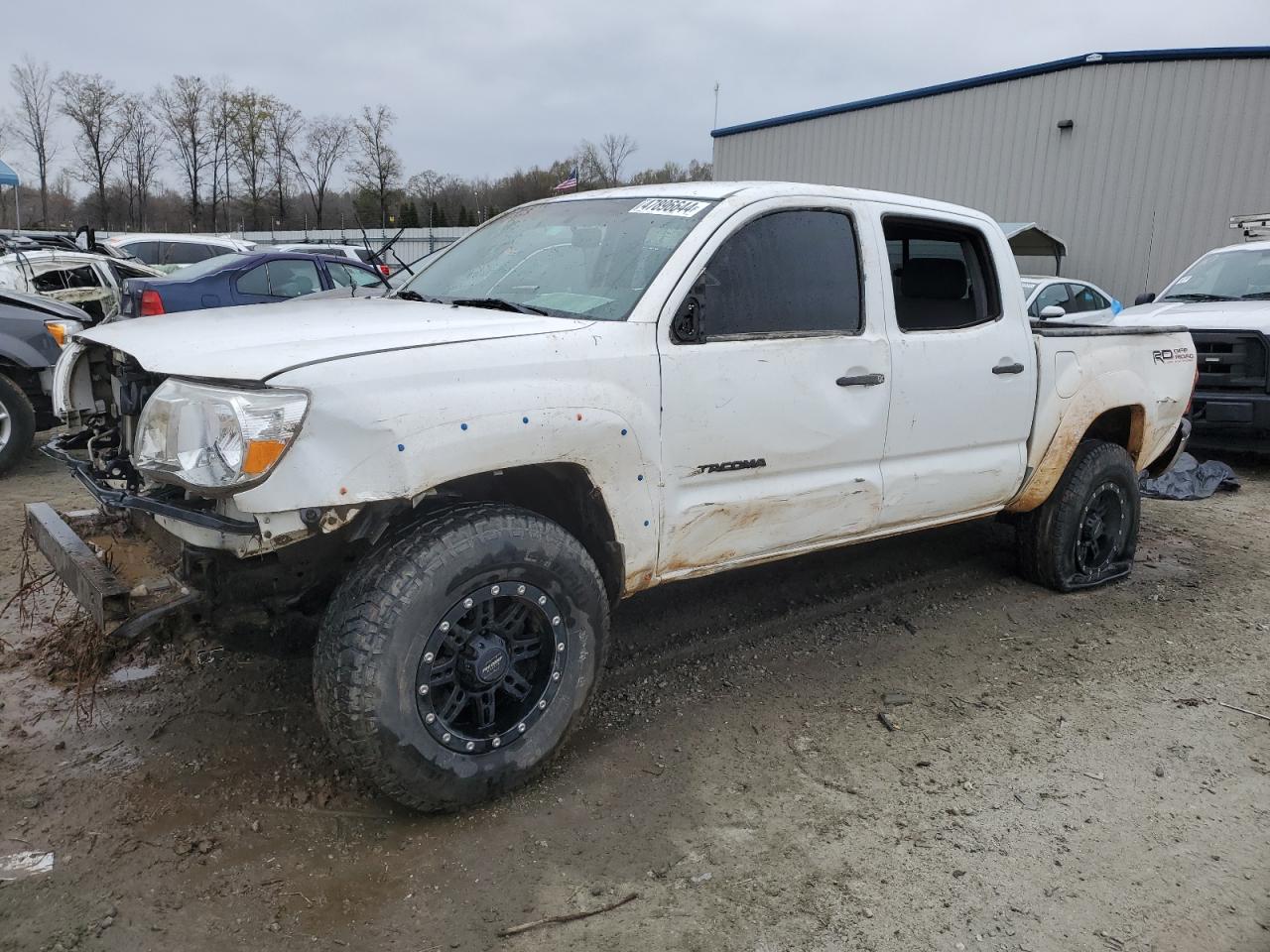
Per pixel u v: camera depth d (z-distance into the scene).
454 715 2.76
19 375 7.01
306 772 3.00
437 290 3.80
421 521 2.72
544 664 2.93
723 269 3.29
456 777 2.72
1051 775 3.19
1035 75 19.44
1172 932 2.44
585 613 2.95
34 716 3.31
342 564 2.84
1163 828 2.90
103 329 3.29
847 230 3.67
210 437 2.42
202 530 2.57
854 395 3.59
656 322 3.06
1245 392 7.73
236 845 2.64
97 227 54.22
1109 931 2.44
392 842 2.68
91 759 3.04
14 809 2.76
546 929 2.37
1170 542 6.07
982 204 20.66
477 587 2.70
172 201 56.91
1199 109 17.70
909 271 4.07
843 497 3.67
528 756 2.88
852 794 3.03
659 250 3.25
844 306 3.62
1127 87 18.34
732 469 3.30
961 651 4.21
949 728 3.50
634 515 3.06
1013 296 4.30
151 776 2.95
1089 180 19.05
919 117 21.45
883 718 3.50
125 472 2.99
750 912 2.46
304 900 2.43
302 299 3.99
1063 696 3.79
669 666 3.91
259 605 2.78
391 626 2.54
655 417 3.04
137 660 3.71
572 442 2.83
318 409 2.41
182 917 2.35
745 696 3.69
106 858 2.56
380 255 4.61
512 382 2.71
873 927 2.42
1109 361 4.75
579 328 2.93
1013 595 4.92
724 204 3.35
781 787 3.05
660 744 3.30
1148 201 18.45
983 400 4.10
